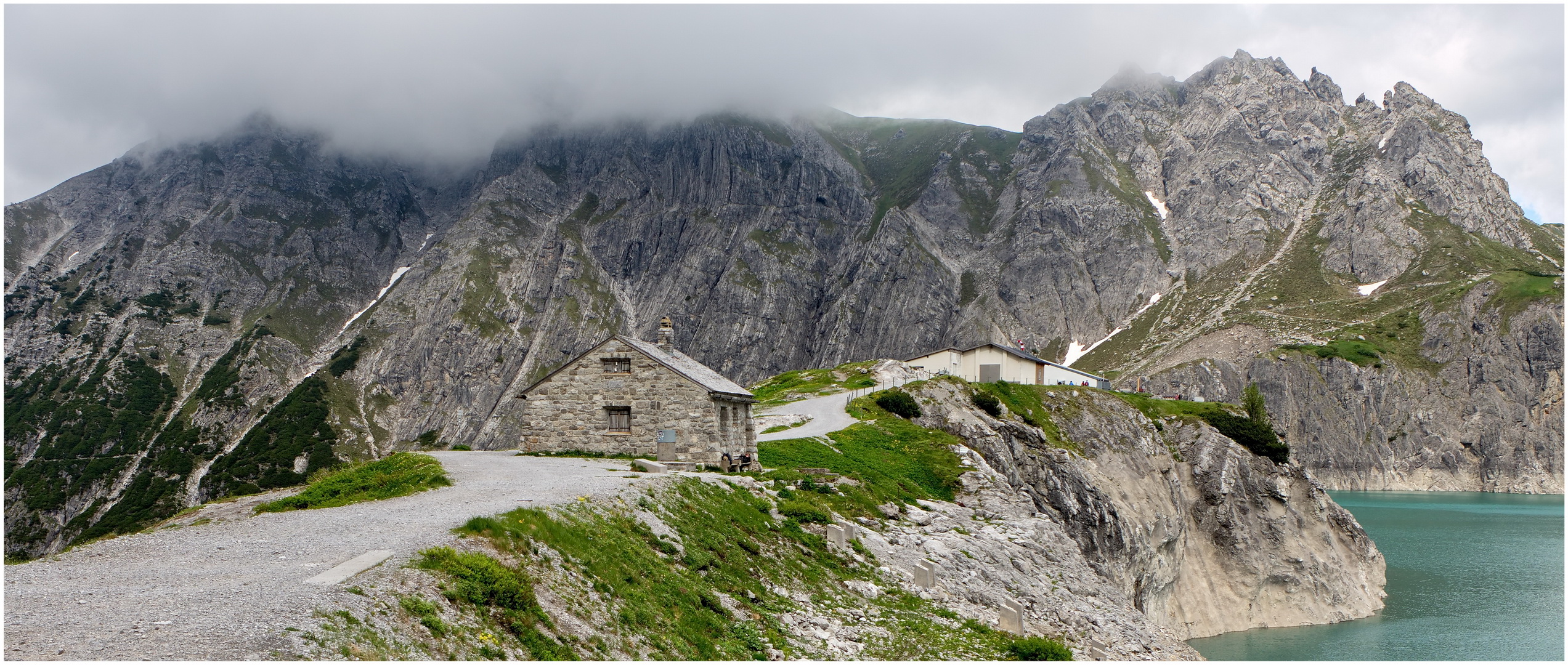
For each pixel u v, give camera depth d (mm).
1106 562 63219
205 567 17312
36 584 15984
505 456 45219
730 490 34312
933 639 26250
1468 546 106000
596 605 18953
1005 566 38812
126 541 20250
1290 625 72812
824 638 23734
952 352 95812
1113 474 72562
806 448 52406
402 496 27500
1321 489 80188
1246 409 88812
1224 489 76875
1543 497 184625
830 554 31203
